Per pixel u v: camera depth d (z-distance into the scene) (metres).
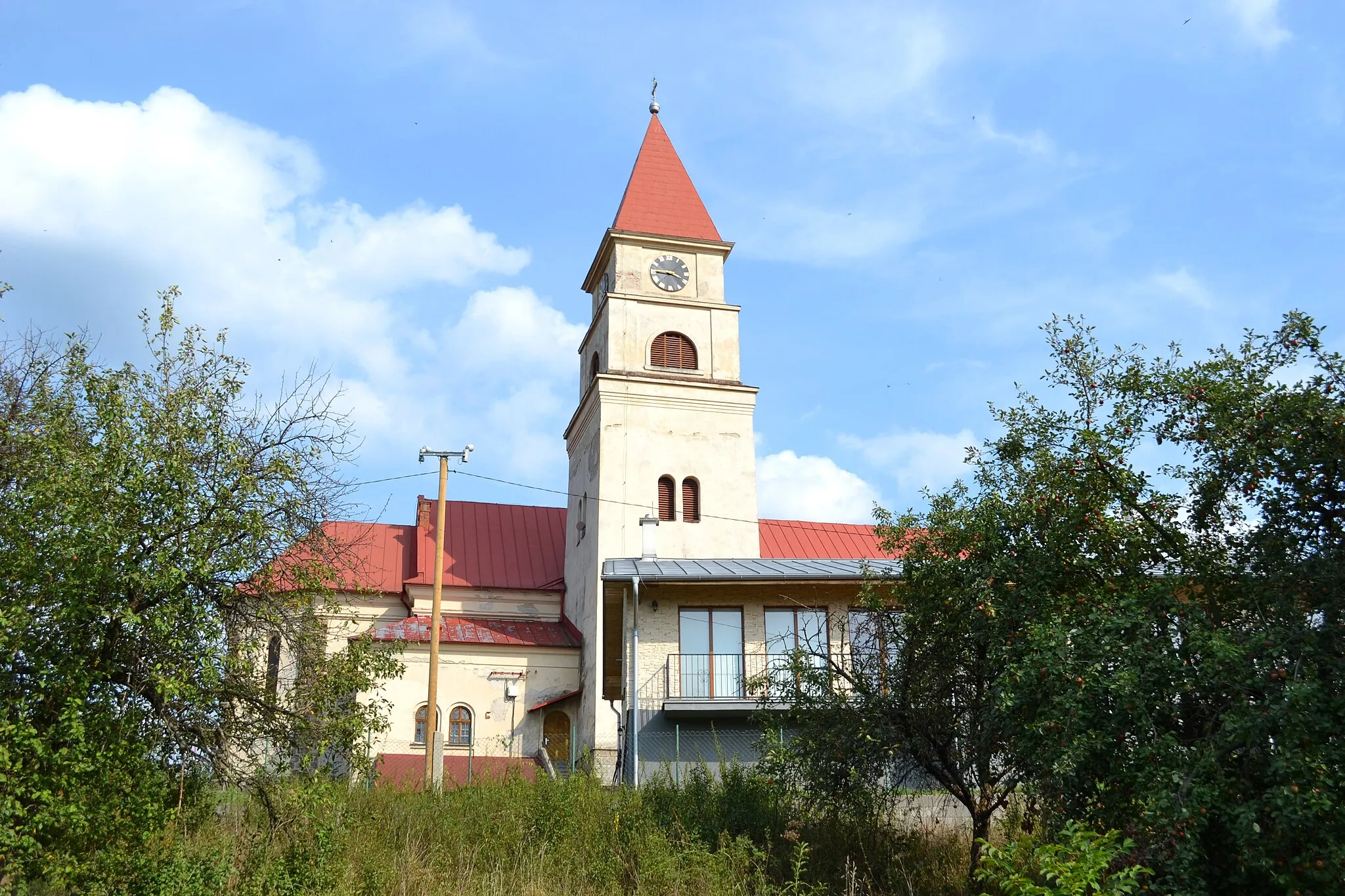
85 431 13.49
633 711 27.75
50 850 12.52
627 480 42.28
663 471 42.75
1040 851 10.02
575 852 17.64
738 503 43.00
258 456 14.47
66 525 12.54
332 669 14.97
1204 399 12.40
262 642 14.20
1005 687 12.19
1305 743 9.87
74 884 12.84
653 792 20.17
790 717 18.17
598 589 40.94
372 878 15.69
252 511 13.66
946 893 15.81
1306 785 9.73
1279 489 11.75
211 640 13.18
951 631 15.48
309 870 14.39
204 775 14.15
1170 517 13.07
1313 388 11.59
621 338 44.59
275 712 14.43
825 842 17.16
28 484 13.13
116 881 12.86
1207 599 12.41
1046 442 14.04
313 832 14.72
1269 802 9.91
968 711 15.80
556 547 50.59
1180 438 12.77
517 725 42.16
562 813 18.91
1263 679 10.52
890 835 17.41
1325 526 11.50
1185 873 10.21
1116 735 11.27
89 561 12.37
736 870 16.22
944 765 16.17
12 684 12.34
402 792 21.53
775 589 29.84
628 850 17.56
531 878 16.72
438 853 17.73
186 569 12.88
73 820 12.15
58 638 12.59
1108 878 9.88
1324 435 11.24
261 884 13.85
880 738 15.98
